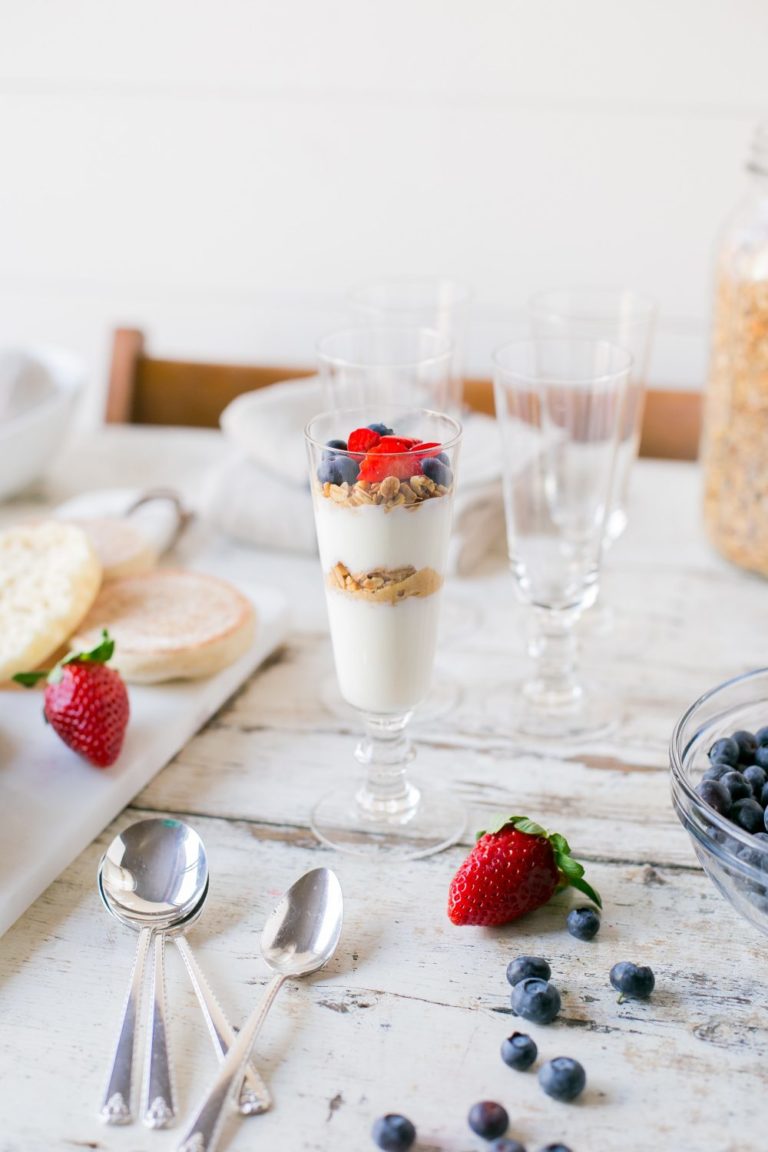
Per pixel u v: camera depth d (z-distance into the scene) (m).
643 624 0.89
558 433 0.81
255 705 0.81
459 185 1.25
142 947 0.63
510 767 0.76
